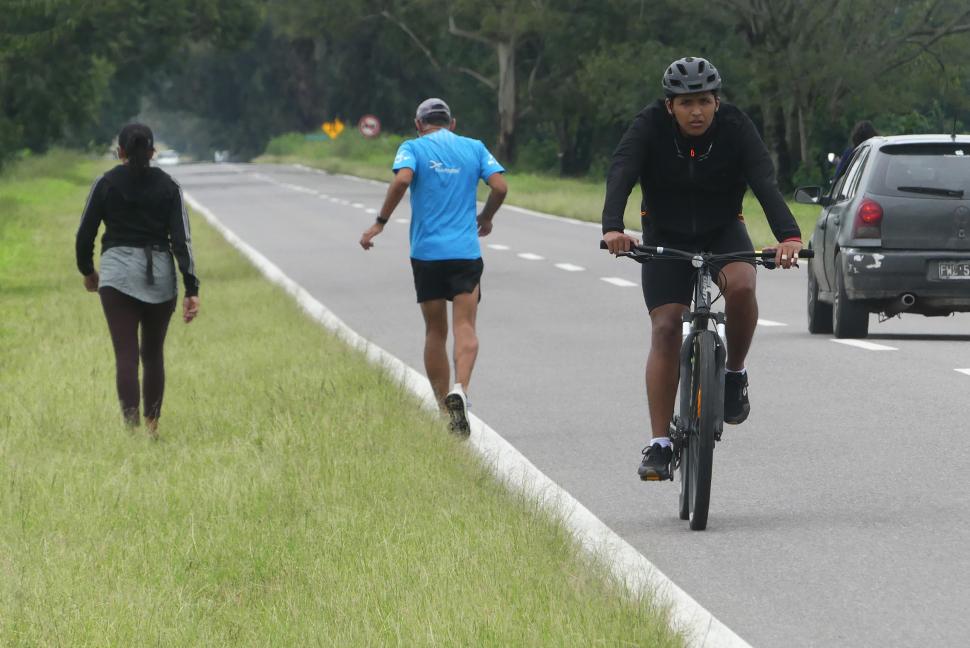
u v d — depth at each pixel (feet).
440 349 83.97
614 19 604.49
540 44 653.30
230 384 93.66
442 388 84.23
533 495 62.90
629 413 88.28
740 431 81.00
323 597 47.26
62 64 375.04
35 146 574.15
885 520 60.44
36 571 51.16
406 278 182.29
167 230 80.23
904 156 121.49
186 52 597.11
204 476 66.39
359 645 42.37
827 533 58.49
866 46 450.71
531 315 142.10
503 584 47.50
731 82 516.73
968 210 119.14
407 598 46.34
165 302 79.97
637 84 542.98
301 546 53.83
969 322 138.10
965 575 52.08
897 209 119.65
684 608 48.26
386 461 67.82
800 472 70.23
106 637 43.73
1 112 378.73
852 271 119.75
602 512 63.36
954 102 470.80
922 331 130.52
